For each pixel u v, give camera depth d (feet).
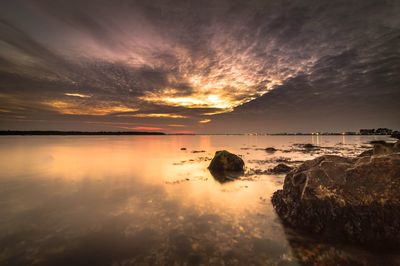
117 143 207.10
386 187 22.03
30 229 24.35
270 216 27.66
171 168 63.87
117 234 23.20
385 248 19.69
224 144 203.72
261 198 34.86
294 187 27.78
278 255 19.34
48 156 92.07
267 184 43.96
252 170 58.70
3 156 90.84
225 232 23.50
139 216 27.81
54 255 19.51
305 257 18.98
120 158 87.86
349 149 129.08
